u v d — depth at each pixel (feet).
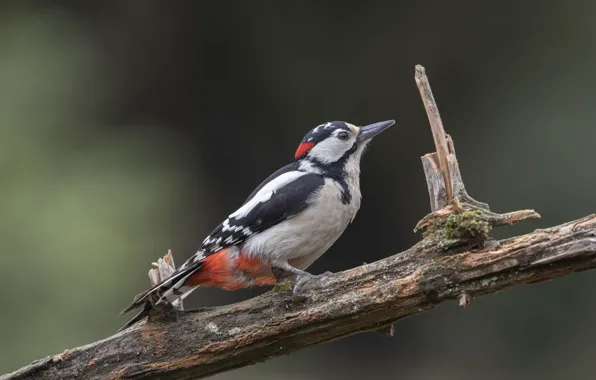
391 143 58.29
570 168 50.31
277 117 60.75
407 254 16.52
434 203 17.49
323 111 59.82
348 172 21.03
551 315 49.08
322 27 58.18
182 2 57.82
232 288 20.66
